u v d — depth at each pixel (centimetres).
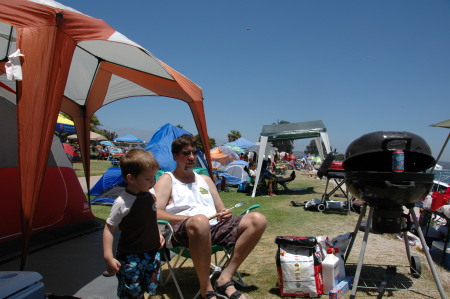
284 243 326
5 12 288
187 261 430
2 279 171
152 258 254
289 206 874
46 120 299
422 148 296
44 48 301
